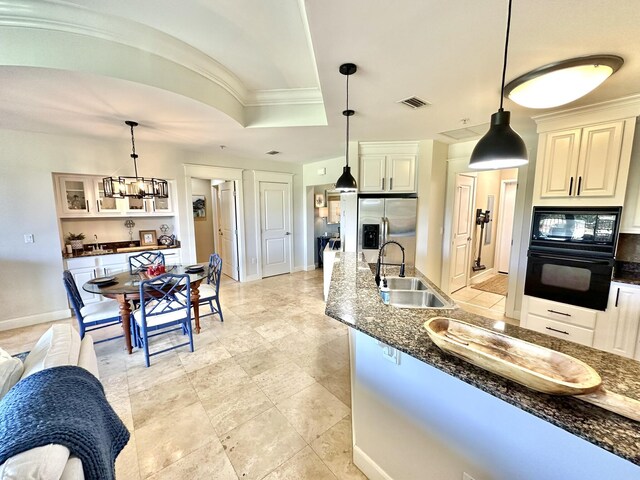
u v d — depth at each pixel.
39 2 1.70
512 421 0.94
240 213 5.26
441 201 4.28
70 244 3.83
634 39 1.48
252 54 2.23
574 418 0.75
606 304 2.37
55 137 3.42
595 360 1.04
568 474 0.83
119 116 2.74
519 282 3.57
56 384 1.10
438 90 2.17
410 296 2.17
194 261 4.65
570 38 1.49
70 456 0.86
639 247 2.49
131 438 1.76
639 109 2.16
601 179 2.36
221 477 1.51
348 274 2.52
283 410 2.00
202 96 2.40
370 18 1.34
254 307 4.07
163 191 3.47
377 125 3.12
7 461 0.76
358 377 1.53
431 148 3.88
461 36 1.49
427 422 1.20
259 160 5.45
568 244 2.54
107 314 2.77
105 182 3.07
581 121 2.43
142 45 2.01
